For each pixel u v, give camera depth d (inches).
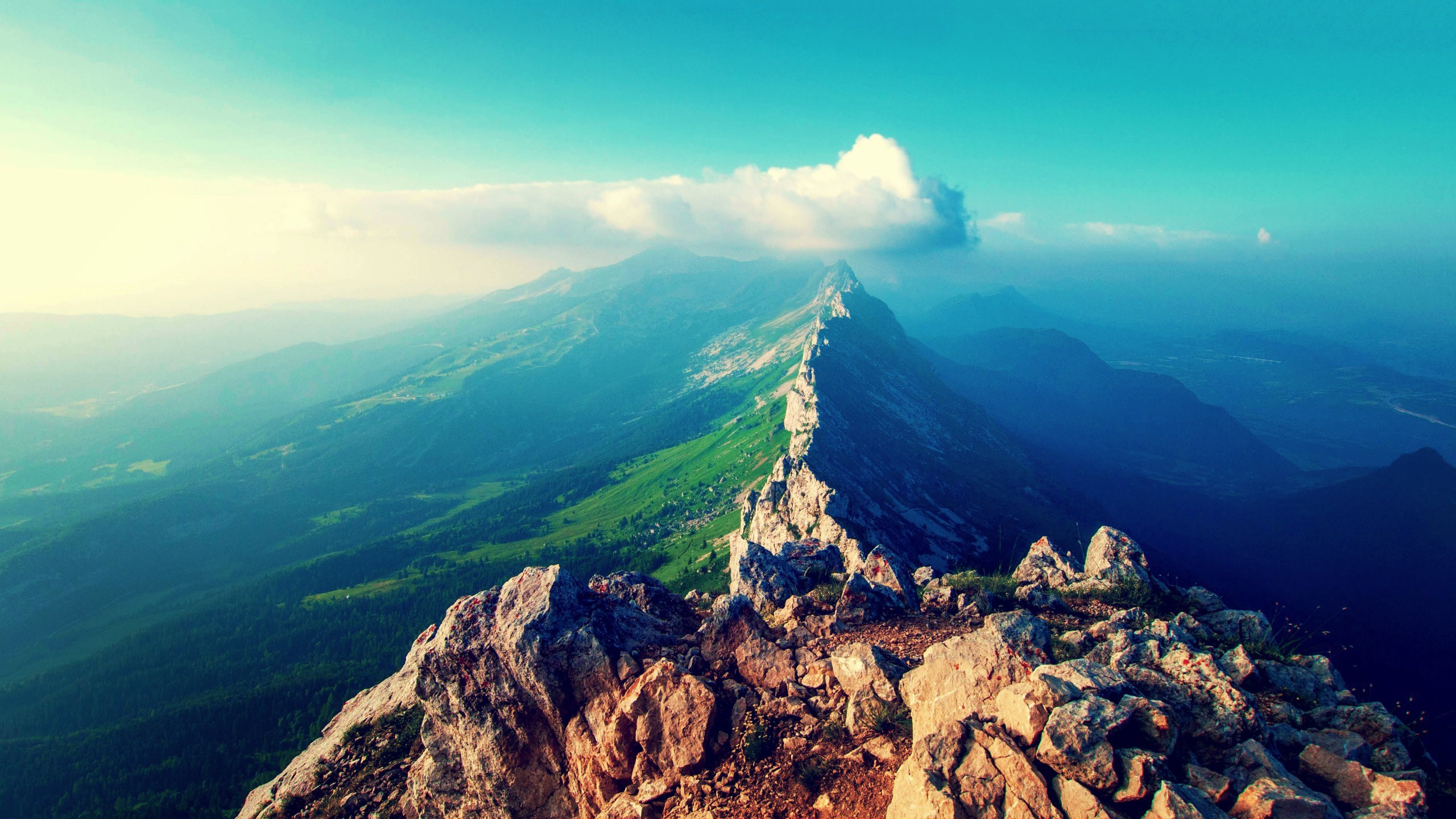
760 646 1041.5
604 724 973.2
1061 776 632.4
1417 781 653.3
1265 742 707.4
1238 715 721.6
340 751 1475.1
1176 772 655.8
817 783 789.2
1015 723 689.6
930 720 789.9
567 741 1005.8
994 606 1254.9
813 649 1046.4
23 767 5861.2
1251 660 880.9
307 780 1429.6
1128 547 1413.6
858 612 1194.6
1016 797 631.8
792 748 853.2
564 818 997.2
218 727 6245.1
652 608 1296.8
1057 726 649.0
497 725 1047.6
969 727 703.1
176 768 5703.7
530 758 1037.2
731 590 1612.9
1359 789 642.2
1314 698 852.6
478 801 1067.9
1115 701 699.4
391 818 1202.6
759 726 888.9
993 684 780.0
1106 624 1019.9
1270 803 591.2
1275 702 823.7
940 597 1315.2
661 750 894.4
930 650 876.6
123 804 5157.5
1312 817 585.3
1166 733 661.3
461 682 1070.4
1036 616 1105.4
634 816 848.3
